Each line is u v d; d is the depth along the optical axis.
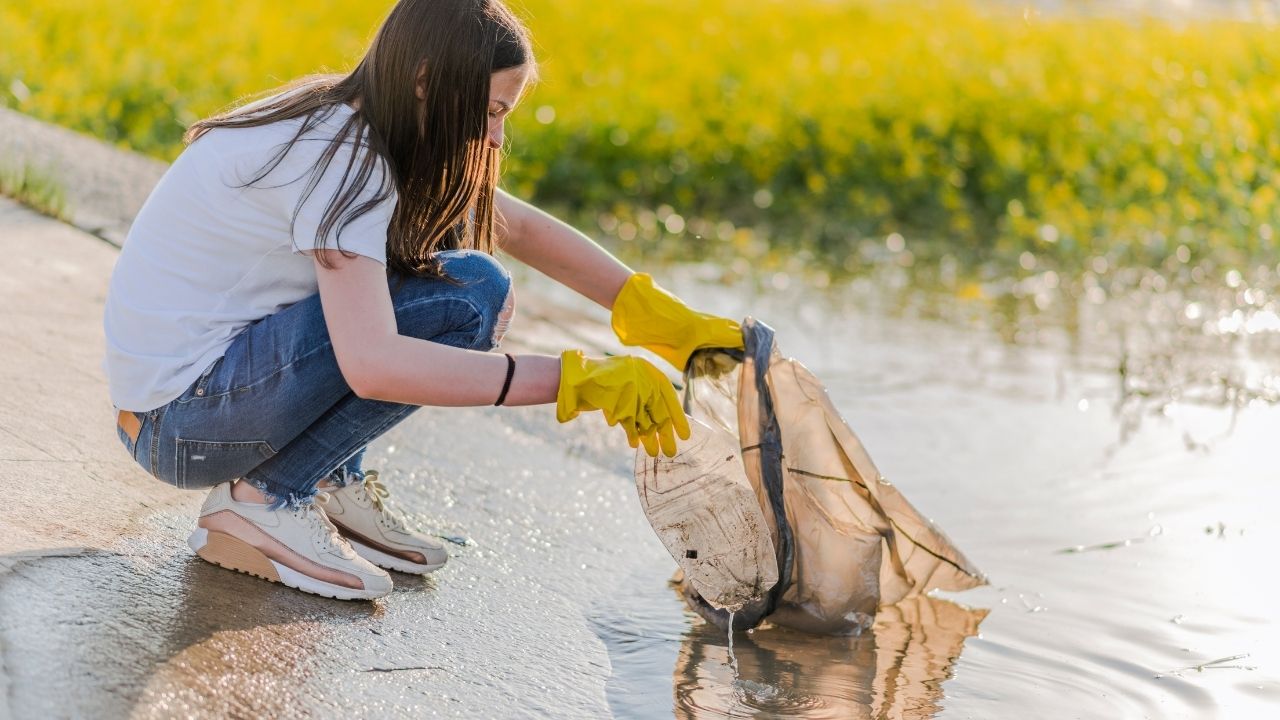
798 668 2.25
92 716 1.67
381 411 2.12
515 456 3.12
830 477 2.42
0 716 1.62
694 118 8.83
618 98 9.09
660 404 2.04
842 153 8.39
